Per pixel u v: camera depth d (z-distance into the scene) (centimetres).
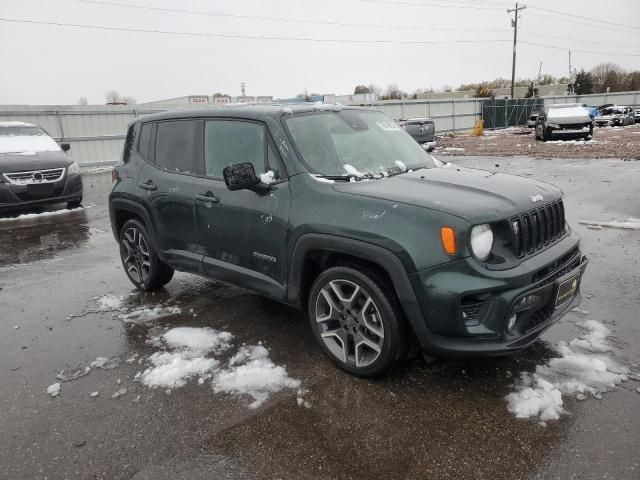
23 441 283
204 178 420
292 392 320
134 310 471
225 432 283
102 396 326
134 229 512
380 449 264
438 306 284
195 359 366
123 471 256
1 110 1770
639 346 358
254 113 390
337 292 333
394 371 338
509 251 294
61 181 991
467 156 1827
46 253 706
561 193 359
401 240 292
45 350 397
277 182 361
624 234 661
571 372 326
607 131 3056
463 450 261
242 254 389
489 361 344
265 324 423
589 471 242
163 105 2192
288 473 250
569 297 334
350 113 426
